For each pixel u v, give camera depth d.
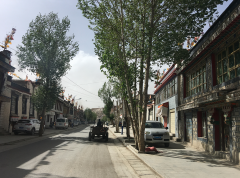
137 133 11.30
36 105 20.09
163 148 12.74
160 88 25.80
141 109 10.63
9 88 22.19
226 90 8.16
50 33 20.33
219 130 10.49
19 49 19.67
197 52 11.78
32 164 7.07
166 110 20.73
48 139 16.84
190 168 7.00
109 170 6.74
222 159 9.12
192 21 9.20
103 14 10.73
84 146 12.74
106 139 16.62
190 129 14.60
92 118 107.75
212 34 9.66
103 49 11.58
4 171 6.03
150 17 10.95
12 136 17.89
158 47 10.02
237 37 8.41
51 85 20.52
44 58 19.84
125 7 10.39
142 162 8.30
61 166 6.96
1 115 20.48
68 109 63.44
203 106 11.34
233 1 7.66
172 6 10.01
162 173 6.18
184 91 16.02
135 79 12.02
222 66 9.84
